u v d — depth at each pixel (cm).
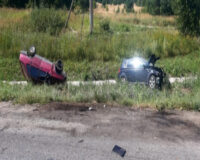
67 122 465
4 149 383
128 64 1005
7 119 474
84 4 3117
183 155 376
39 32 1820
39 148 386
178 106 559
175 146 398
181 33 1919
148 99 620
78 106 544
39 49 1430
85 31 2053
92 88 709
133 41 1648
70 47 1475
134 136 423
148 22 3631
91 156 368
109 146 394
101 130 439
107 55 1486
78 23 2319
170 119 493
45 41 1495
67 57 1441
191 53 1662
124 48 1578
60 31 1916
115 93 618
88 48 1496
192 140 417
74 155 370
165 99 597
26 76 765
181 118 500
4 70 1222
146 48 1585
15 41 1469
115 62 1434
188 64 1366
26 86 734
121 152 376
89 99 581
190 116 512
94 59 1464
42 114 497
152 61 963
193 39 1812
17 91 655
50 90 658
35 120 471
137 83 842
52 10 2145
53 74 754
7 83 862
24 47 1429
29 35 1573
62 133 429
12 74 1198
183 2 1897
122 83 809
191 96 675
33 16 2005
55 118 480
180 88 914
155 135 428
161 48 1630
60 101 574
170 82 1016
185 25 1906
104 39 1641
